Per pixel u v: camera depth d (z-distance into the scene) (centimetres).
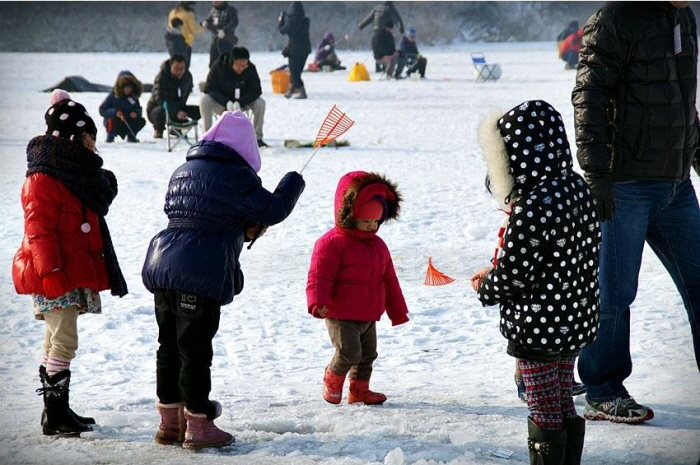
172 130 5906
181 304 1382
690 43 1512
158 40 17112
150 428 1538
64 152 1455
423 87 9581
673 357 1917
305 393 1759
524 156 1230
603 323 1529
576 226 1227
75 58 14125
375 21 11719
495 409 1609
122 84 5878
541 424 1251
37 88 8981
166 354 1430
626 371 1542
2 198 3978
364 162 4975
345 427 1500
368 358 1673
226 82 5494
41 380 1487
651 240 1602
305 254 3028
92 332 2214
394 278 1692
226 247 1393
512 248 1212
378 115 7169
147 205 3831
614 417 1518
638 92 1491
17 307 2438
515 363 1825
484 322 2278
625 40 1482
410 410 1609
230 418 1561
